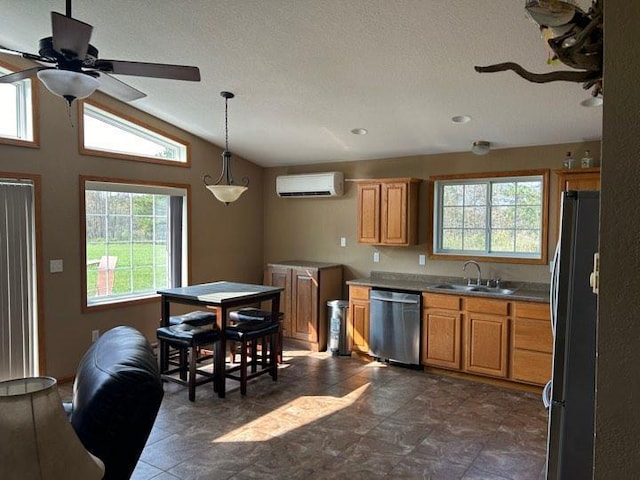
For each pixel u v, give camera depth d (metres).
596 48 1.16
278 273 6.15
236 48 3.56
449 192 5.52
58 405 1.55
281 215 6.73
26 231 4.25
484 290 5.04
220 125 5.32
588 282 1.91
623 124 0.84
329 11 2.96
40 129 4.34
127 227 5.20
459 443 3.37
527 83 3.62
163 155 5.51
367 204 5.64
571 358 1.96
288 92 4.26
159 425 3.62
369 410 3.96
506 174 5.05
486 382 4.69
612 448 0.86
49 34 3.75
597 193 1.90
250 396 4.25
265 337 4.85
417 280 5.62
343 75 3.79
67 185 4.55
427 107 4.25
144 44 3.64
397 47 3.27
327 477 2.90
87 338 4.75
